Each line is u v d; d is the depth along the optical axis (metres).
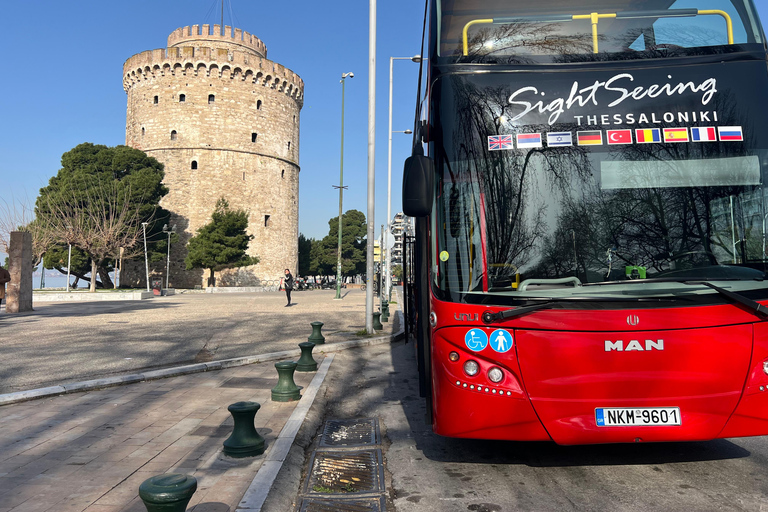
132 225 48.56
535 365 3.89
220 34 63.00
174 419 5.71
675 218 4.10
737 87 4.29
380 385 8.14
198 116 60.25
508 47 4.50
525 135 4.30
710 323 3.84
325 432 5.65
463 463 4.64
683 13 4.45
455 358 4.04
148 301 32.12
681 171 4.18
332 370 9.05
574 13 4.51
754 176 4.14
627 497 3.79
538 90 4.37
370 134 14.27
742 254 4.02
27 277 22.25
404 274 10.06
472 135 4.32
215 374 8.45
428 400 4.73
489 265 4.12
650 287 3.96
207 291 50.78
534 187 4.21
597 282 4.02
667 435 3.78
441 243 4.22
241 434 4.54
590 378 3.84
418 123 6.49
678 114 4.27
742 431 3.79
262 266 63.09
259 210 62.97
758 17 4.42
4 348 11.21
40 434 5.17
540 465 4.55
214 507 3.45
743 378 3.81
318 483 4.19
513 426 3.90
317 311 23.20
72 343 12.01
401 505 3.75
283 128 66.44
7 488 3.81
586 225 4.13
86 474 4.09
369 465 4.61
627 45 4.44
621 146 4.25
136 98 62.59
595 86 4.36
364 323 17.36
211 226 52.22
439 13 4.62
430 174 4.20
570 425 3.84
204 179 60.22
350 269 86.81
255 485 3.79
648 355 3.83
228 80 61.41
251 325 16.44
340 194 37.09
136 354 10.40
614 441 3.80
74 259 46.72
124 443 4.88
